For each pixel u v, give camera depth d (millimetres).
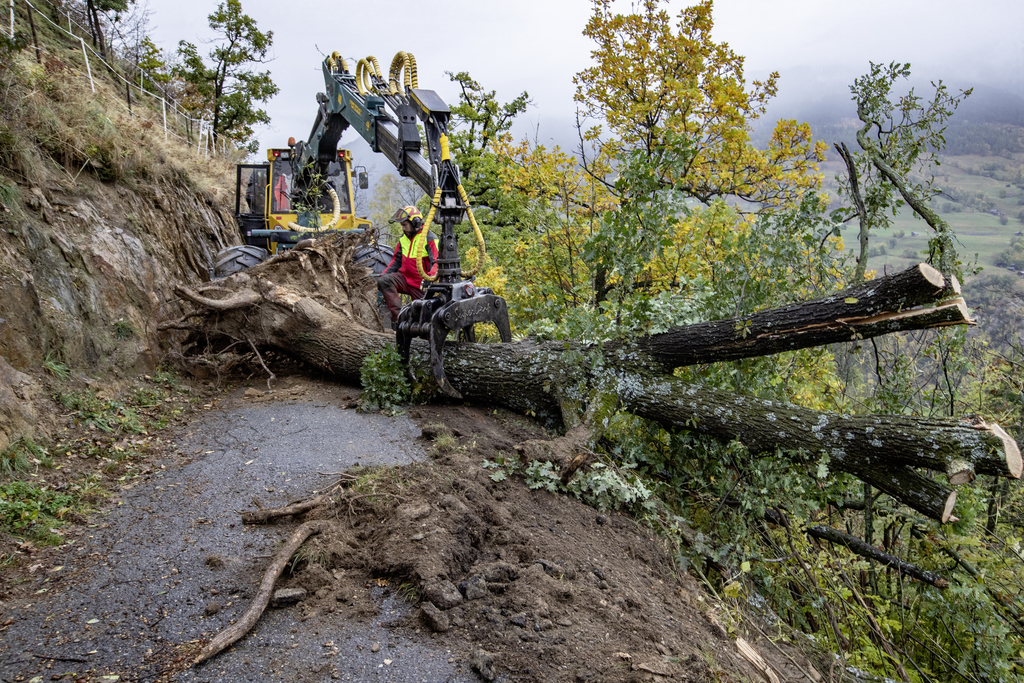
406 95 6219
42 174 6270
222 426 5367
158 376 6270
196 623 2840
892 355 6332
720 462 5383
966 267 6273
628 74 9742
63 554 3318
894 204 6809
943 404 6297
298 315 6801
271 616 2902
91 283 5977
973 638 5141
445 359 6090
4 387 4410
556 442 4895
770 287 6004
